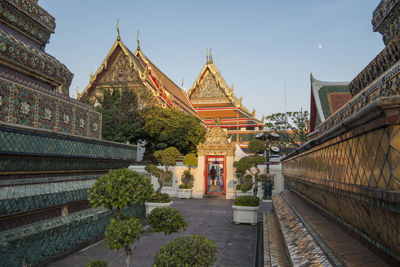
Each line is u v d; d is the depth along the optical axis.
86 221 6.12
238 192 16.66
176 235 7.70
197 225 9.23
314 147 3.25
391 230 1.57
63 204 5.54
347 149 2.04
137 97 27.92
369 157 1.61
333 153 2.46
